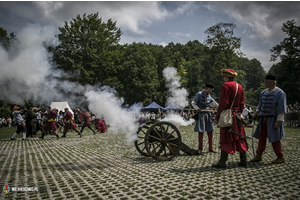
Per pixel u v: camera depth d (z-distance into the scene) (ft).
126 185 11.66
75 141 32.81
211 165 15.34
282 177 12.19
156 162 16.96
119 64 123.24
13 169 15.61
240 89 14.76
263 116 15.64
